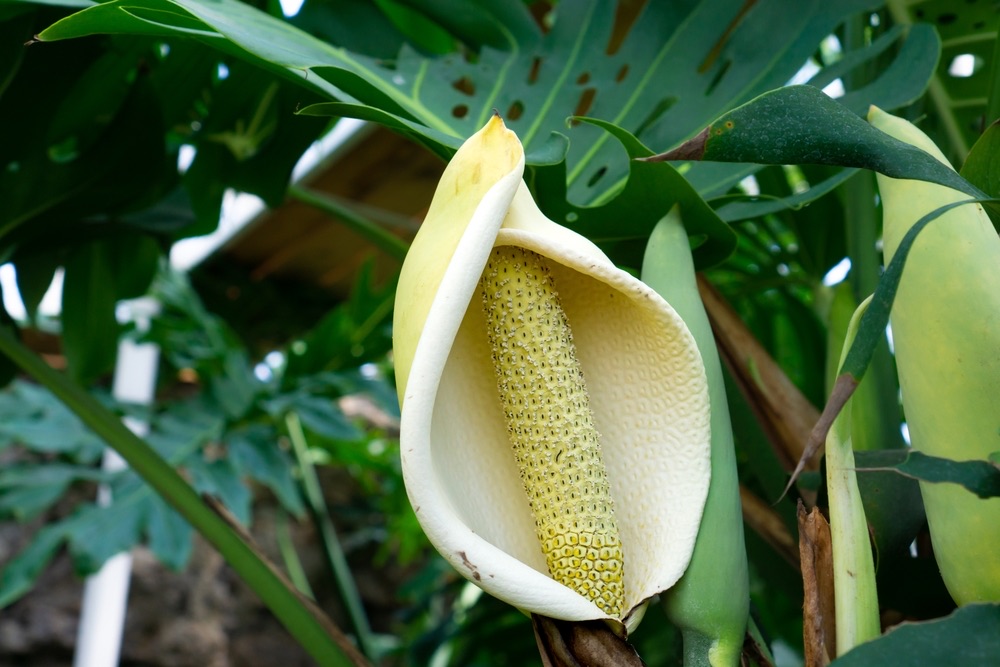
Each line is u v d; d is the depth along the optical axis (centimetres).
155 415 188
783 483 76
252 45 58
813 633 47
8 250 108
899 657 39
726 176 75
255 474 184
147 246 136
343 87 64
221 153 113
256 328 258
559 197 64
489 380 54
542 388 50
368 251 242
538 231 48
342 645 81
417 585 241
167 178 107
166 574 271
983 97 92
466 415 53
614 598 49
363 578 314
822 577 48
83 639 221
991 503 45
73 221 108
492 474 53
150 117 98
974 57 92
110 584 225
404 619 244
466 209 46
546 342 51
